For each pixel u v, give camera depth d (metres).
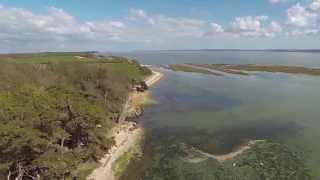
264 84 109.69
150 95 92.44
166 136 54.03
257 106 74.38
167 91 99.81
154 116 67.56
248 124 59.78
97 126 46.44
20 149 33.28
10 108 35.72
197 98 87.12
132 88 93.00
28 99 40.56
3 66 67.19
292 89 97.56
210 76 138.00
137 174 41.44
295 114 66.19
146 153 47.34
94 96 62.00
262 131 55.47
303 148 46.84
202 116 66.69
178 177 39.62
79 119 42.34
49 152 35.97
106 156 45.28
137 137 53.69
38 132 35.38
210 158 44.56
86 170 40.81
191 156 45.56
